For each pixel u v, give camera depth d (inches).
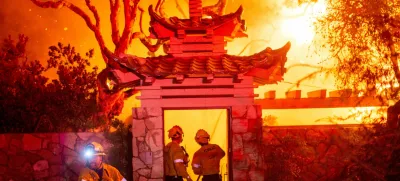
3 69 498.0
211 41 398.0
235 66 378.9
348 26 350.6
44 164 434.6
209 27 389.4
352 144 362.3
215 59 392.5
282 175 414.9
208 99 390.0
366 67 352.2
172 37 400.2
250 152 388.5
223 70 367.9
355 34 350.9
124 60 373.1
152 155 388.5
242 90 389.4
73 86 484.7
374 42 349.4
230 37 409.1
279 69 390.3
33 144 434.0
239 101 390.3
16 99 470.9
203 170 396.2
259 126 389.7
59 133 441.4
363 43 348.5
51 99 473.4
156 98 390.3
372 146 330.0
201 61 387.9
